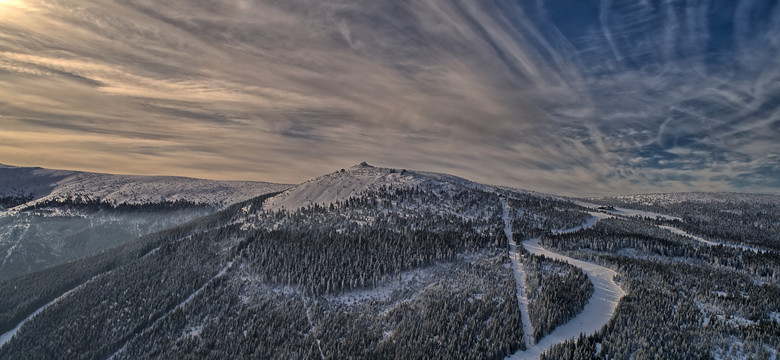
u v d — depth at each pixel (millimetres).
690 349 124688
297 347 152625
